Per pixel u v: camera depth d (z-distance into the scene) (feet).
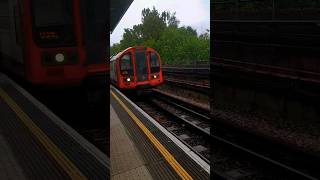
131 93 60.39
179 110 43.14
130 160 19.35
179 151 19.92
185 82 63.87
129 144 21.31
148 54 59.57
